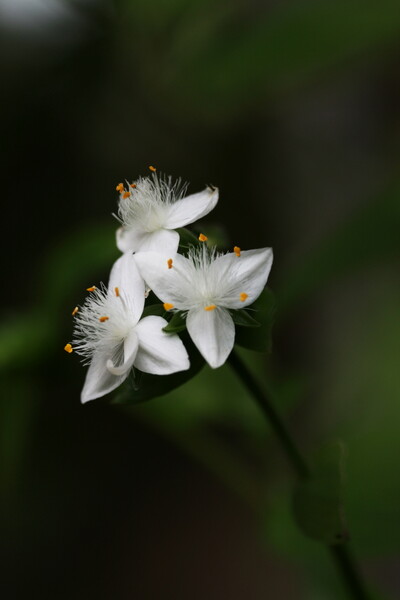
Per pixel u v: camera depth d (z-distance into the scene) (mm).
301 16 247
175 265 201
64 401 540
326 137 449
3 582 523
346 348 435
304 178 491
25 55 430
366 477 247
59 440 547
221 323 199
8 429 253
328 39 249
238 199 541
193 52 263
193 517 577
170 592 542
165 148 512
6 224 504
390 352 340
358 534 242
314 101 422
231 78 259
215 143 519
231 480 258
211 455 259
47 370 247
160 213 206
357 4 245
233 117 389
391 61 334
